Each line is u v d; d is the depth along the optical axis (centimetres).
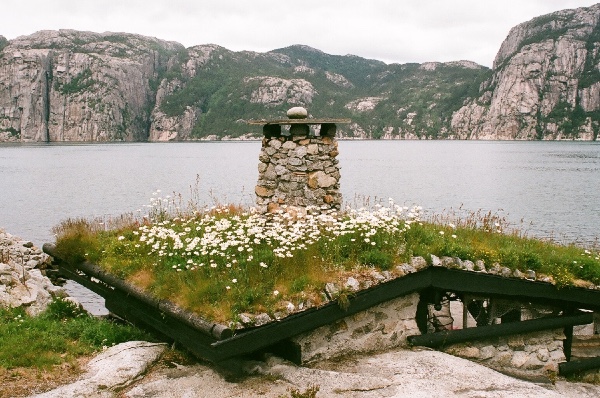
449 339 877
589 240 3275
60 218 4103
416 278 850
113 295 946
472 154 15350
